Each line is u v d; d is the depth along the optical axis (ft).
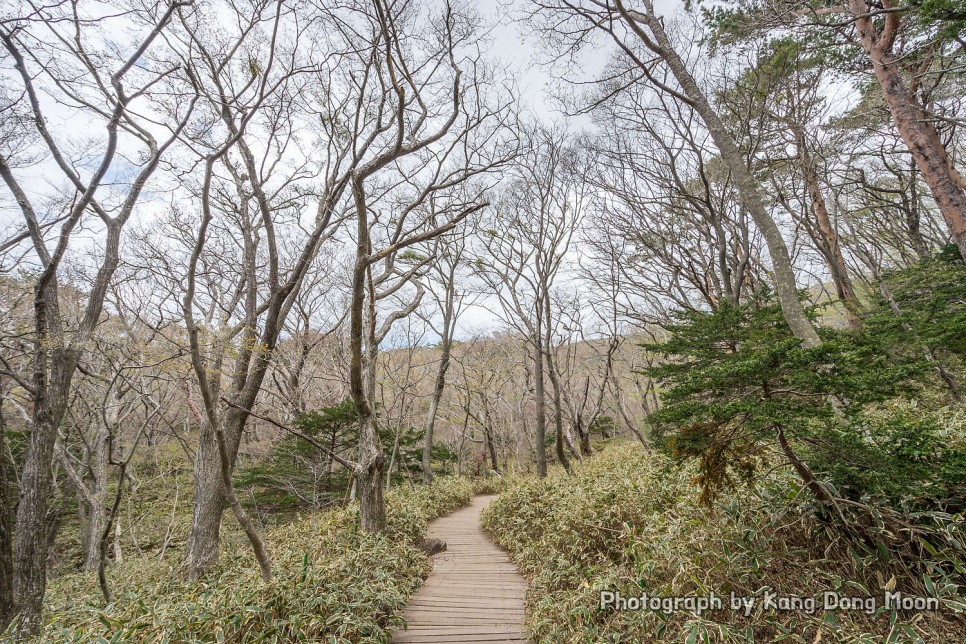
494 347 76.38
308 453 39.22
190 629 12.96
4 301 30.42
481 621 16.42
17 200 17.97
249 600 14.23
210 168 14.99
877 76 24.45
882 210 45.70
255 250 32.58
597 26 22.61
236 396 25.89
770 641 10.46
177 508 46.75
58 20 16.24
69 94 20.02
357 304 20.95
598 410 48.91
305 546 21.13
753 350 12.25
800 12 22.04
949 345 22.72
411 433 51.21
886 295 30.96
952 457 10.43
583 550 18.17
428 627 16.10
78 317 32.42
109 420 35.12
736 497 14.79
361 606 14.93
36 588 16.15
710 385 11.68
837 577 11.01
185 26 21.94
